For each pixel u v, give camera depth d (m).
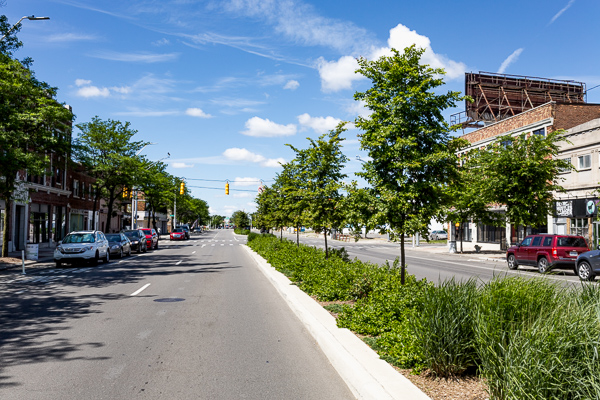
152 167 45.53
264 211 35.59
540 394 3.45
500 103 46.03
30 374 5.59
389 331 6.78
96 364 6.01
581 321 3.91
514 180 25.31
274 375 5.60
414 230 9.30
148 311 9.89
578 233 29.89
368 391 4.54
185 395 4.90
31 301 11.32
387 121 9.45
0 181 21.55
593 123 28.75
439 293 5.36
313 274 11.97
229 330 8.05
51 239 38.12
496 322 4.43
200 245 46.91
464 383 4.72
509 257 22.45
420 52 9.84
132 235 32.88
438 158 8.97
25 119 20.86
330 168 16.73
